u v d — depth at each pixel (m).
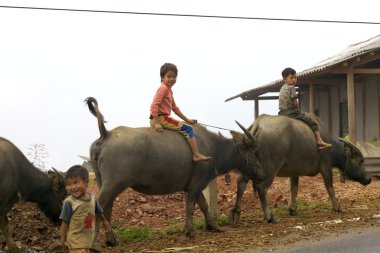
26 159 9.38
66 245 6.59
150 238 10.77
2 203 8.93
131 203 14.84
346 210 13.73
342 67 23.03
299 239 9.64
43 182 9.62
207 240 10.05
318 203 15.35
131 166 9.35
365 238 9.41
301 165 12.61
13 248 9.25
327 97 31.48
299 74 25.52
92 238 6.72
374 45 24.62
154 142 9.70
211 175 10.84
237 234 10.59
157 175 9.77
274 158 11.95
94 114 9.57
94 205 6.77
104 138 9.47
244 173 11.79
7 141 9.16
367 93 27.86
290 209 13.29
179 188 10.31
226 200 15.96
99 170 9.46
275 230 10.77
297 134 12.34
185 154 10.07
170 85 10.24
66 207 6.60
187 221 10.38
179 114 10.58
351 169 14.07
